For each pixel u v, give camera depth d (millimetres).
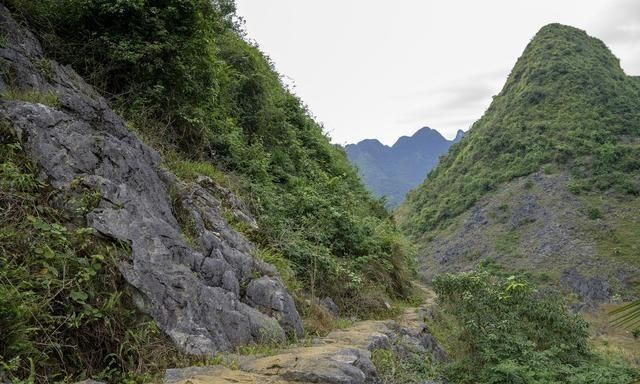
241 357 4523
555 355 9148
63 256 3926
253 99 11953
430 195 101750
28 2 6852
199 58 8094
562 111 96438
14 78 5625
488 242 73750
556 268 61344
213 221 6465
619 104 93750
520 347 8242
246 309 5395
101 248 4246
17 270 3615
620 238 63344
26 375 3168
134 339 3961
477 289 10234
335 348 5219
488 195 87438
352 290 9555
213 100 8875
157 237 4836
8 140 4598
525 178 86125
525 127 97688
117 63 7242
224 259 5793
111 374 3646
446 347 9297
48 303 3602
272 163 11484
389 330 7758
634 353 12852
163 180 6176
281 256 7840
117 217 4578
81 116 5719
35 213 4207
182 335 4344
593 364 9438
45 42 6805
